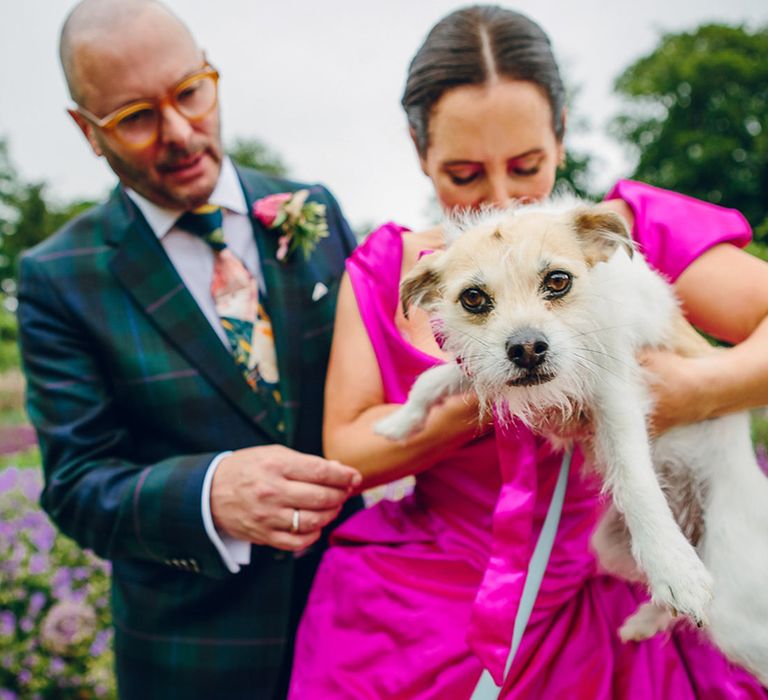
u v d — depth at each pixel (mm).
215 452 2676
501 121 2064
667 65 34719
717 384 1935
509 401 1898
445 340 2104
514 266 1892
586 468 2129
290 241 2867
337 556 2312
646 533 1715
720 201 32844
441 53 2127
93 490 2484
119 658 2783
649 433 1963
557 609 2002
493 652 1791
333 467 2148
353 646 2068
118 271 2674
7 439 11180
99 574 4957
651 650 1918
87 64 2410
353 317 2375
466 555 2082
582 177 22000
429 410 2098
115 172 2680
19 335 2723
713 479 2029
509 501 1896
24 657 4691
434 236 2410
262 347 2791
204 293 2836
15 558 4867
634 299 1977
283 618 2662
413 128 2404
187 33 2586
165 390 2631
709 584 1644
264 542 2262
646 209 2203
